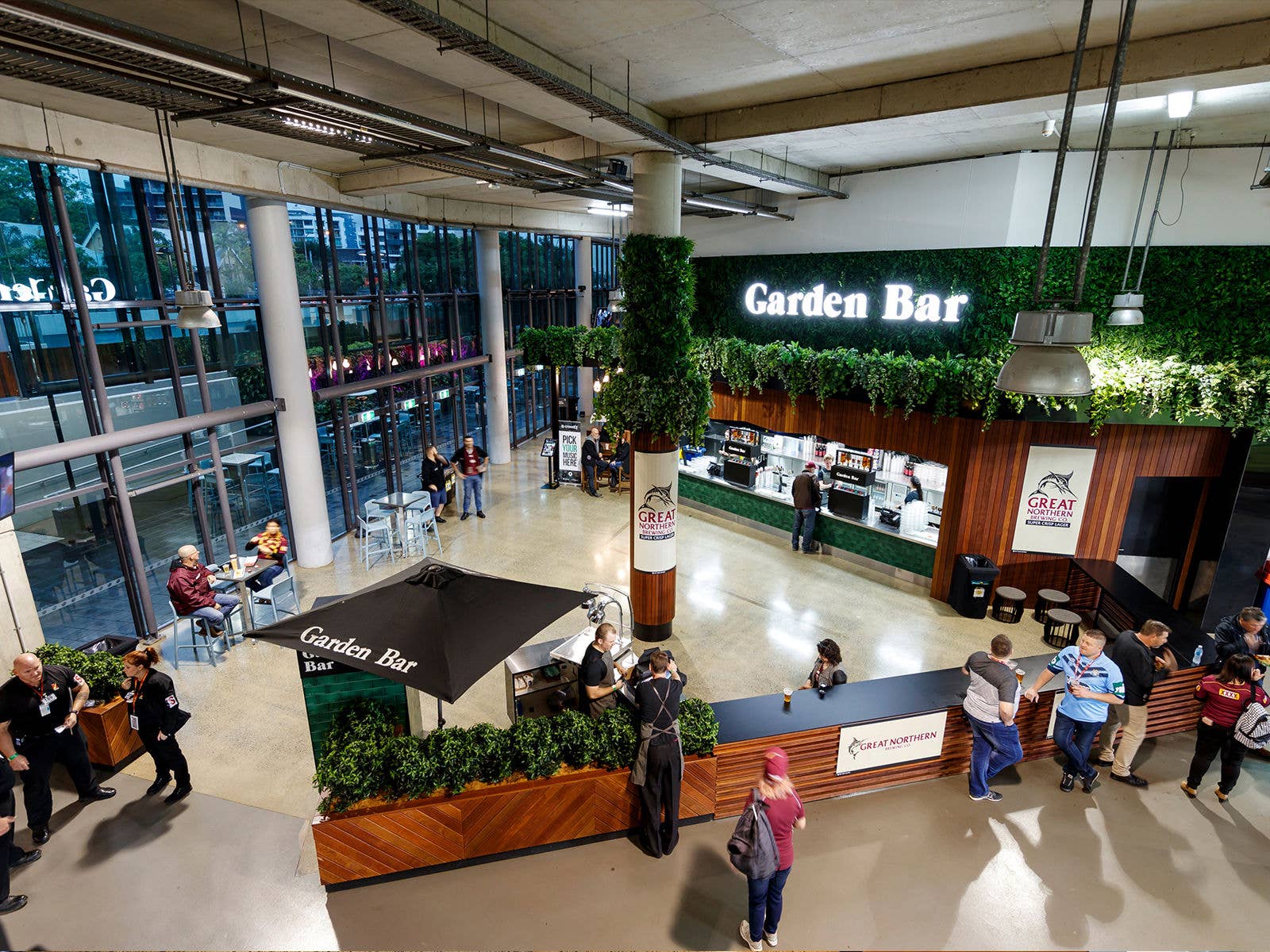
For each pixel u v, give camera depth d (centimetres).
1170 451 923
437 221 1405
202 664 848
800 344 1325
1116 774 653
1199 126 841
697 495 1445
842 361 1062
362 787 515
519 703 667
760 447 1352
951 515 1008
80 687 604
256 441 1075
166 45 386
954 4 487
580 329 1455
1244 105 720
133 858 558
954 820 600
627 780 571
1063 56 597
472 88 573
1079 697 616
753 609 1004
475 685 803
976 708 609
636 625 916
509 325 1862
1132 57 571
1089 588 991
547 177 889
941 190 1100
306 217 1156
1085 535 970
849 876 538
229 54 589
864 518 1159
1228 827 594
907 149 1008
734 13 498
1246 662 597
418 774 523
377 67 630
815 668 698
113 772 658
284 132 620
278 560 953
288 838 580
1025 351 441
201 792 633
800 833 584
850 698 657
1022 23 524
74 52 385
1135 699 623
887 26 531
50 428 798
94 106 663
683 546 1254
